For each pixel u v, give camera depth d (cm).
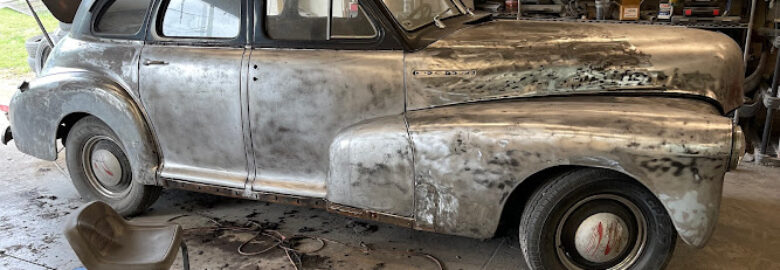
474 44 260
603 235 236
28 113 333
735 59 268
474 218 240
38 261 286
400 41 257
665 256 234
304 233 308
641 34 269
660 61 254
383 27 258
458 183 237
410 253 284
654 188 215
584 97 251
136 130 302
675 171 211
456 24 287
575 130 219
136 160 309
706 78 256
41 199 362
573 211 235
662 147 210
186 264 212
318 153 274
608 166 216
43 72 333
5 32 1002
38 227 322
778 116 447
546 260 240
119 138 310
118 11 308
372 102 260
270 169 286
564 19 465
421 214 249
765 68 444
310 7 263
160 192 341
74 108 316
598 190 229
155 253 187
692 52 258
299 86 266
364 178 254
